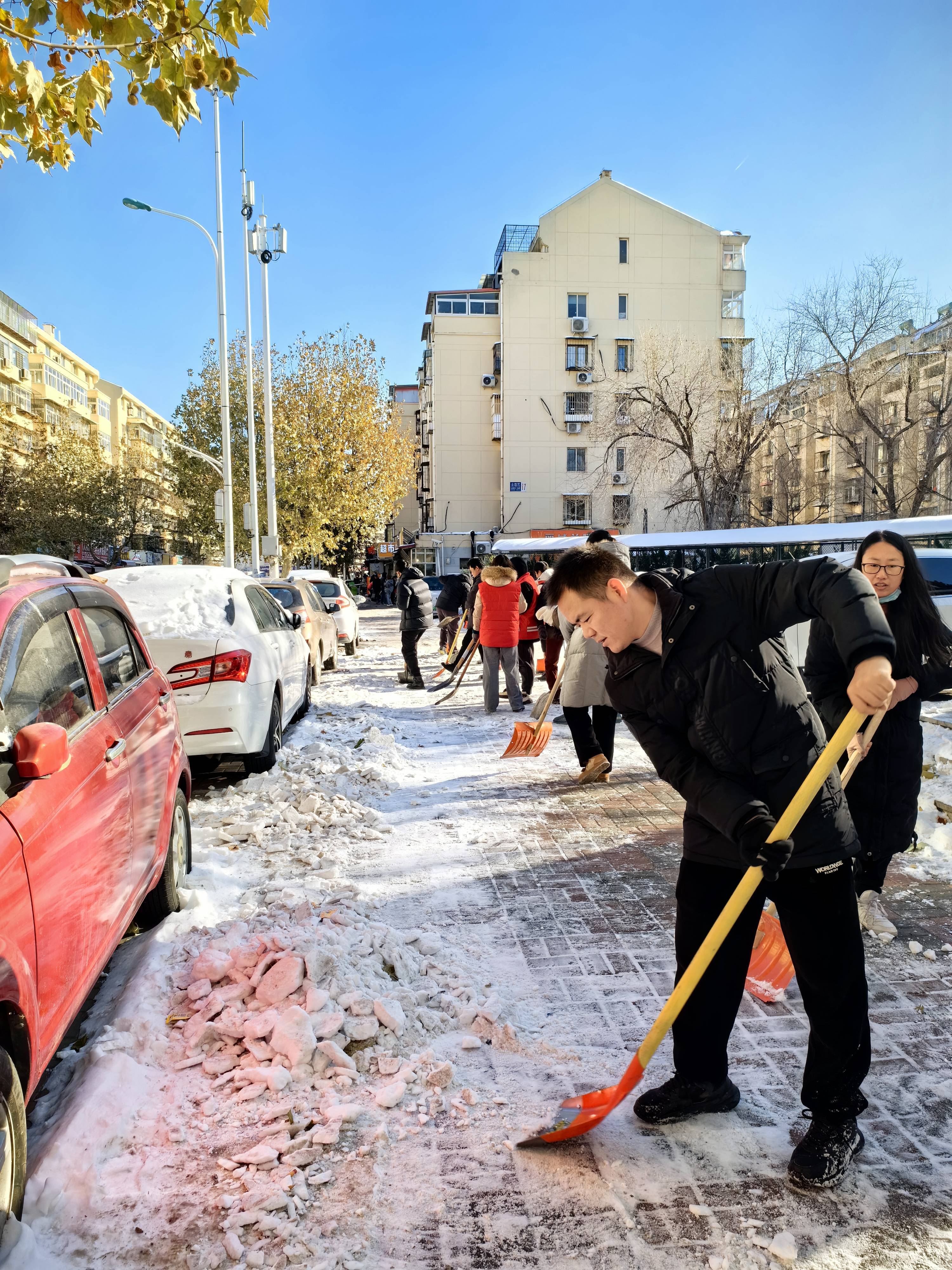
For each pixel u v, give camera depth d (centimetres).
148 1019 302
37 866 227
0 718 236
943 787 570
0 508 4672
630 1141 246
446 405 5694
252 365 2814
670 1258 204
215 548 4353
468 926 398
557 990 335
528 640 1109
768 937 323
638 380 5122
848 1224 212
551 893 438
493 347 5681
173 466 3741
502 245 5966
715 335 5222
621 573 221
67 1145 236
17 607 275
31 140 489
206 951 337
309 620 1282
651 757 237
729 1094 256
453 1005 317
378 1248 208
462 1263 203
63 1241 210
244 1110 262
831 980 224
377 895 436
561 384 5197
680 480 3519
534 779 686
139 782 340
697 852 242
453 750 809
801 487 4075
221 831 546
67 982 244
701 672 216
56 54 481
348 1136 249
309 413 3494
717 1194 223
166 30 435
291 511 3516
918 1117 253
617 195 5147
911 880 443
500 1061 288
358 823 564
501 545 2608
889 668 188
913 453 3419
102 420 8844
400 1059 285
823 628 334
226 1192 226
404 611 1238
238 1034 292
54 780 253
